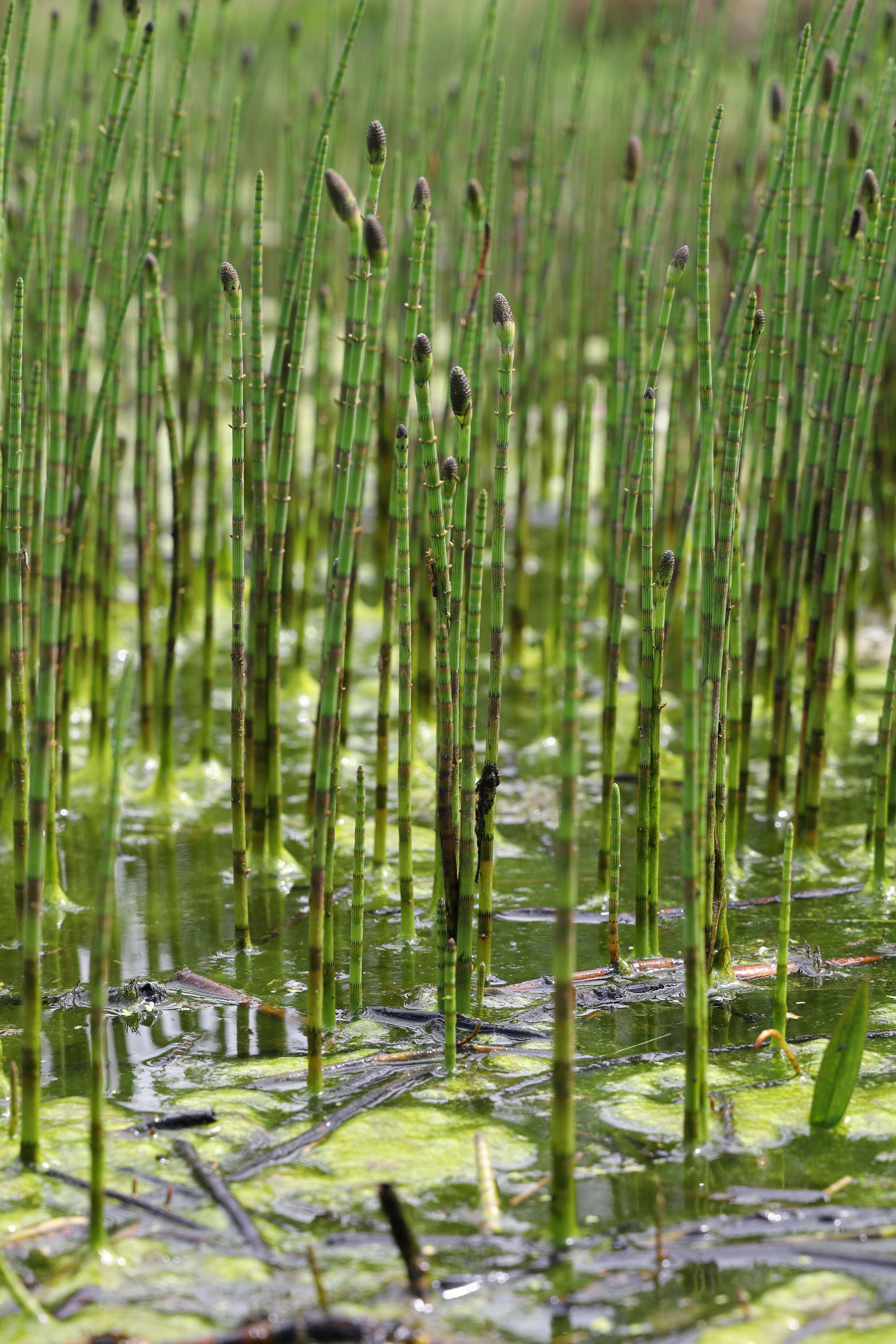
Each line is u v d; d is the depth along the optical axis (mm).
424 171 2973
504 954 2424
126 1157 2275
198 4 2553
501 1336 2197
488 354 3078
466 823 2338
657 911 2414
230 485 3514
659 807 2510
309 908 2314
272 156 4219
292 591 2760
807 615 2752
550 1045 2346
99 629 2615
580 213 3648
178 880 2504
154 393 2664
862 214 2471
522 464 2805
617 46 5789
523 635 2875
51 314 2389
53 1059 2342
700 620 2244
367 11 5664
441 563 2328
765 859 2520
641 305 2627
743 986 2391
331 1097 2311
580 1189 2258
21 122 2779
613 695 2477
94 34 2779
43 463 2551
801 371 2541
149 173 2670
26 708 2488
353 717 2721
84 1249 2232
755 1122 2293
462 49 4805
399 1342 2193
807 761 2516
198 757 2645
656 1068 2330
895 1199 2250
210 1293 2213
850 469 2477
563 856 2217
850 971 2402
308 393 4098
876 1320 2199
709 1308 2205
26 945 2258
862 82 2752
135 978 2404
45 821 2279
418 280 2307
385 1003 2383
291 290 2529
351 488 2273
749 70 3098
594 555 3477
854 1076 2281
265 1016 2373
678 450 3035
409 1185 2262
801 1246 2227
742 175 2793
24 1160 2271
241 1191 2258
